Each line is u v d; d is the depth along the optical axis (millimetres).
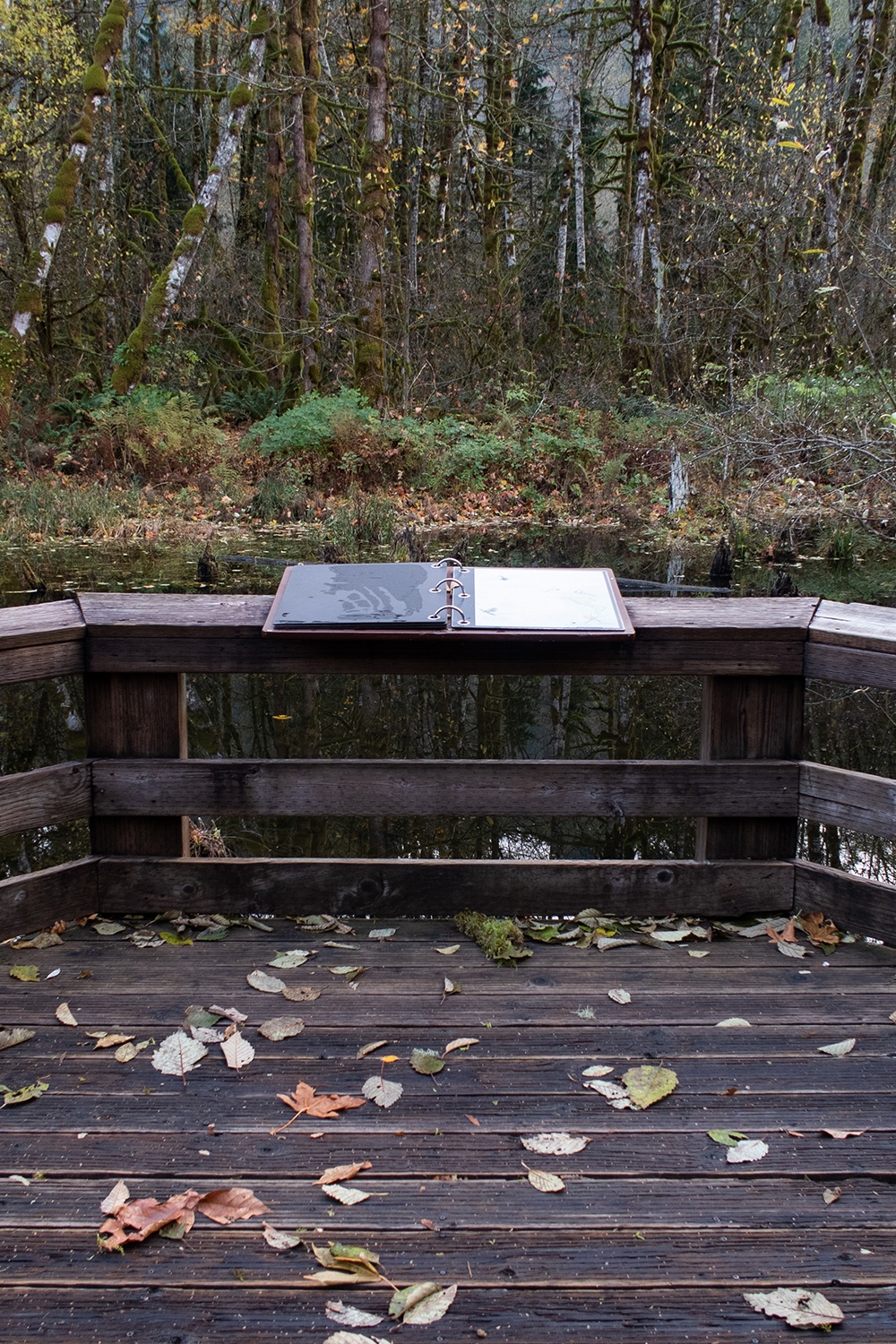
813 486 12133
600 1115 2242
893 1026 2619
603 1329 1659
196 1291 1729
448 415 18250
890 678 2922
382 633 2930
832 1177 2045
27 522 13234
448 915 3264
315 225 26984
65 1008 2645
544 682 7742
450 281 21250
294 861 3230
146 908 3236
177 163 25469
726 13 22438
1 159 18469
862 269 13672
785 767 3195
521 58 21859
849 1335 1648
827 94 16172
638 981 2854
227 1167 2057
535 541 13070
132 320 23594
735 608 3191
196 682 7773
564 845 4930
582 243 23281
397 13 20422
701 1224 1906
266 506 14789
